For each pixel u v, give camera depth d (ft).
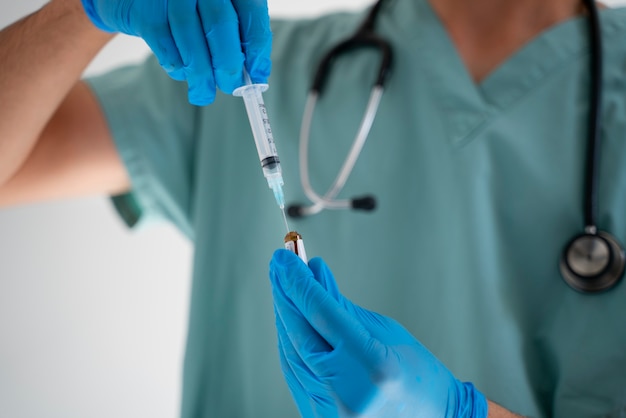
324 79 3.93
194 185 4.00
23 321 5.56
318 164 3.79
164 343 5.86
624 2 5.46
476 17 3.82
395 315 3.51
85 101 3.80
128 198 4.06
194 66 2.52
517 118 3.59
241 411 3.62
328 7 5.79
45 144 3.56
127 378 5.78
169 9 2.48
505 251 3.43
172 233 5.83
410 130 3.73
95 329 5.73
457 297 3.39
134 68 4.15
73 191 3.81
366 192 3.70
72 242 5.67
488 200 3.50
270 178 2.75
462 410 2.57
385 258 3.59
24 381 5.56
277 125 3.89
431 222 3.57
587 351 3.13
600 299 3.18
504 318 3.30
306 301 2.38
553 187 3.45
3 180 3.32
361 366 2.28
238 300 3.73
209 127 3.92
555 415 3.12
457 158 3.58
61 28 2.89
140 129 3.86
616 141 3.40
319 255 3.65
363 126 3.68
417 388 2.40
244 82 2.65
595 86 3.49
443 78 3.73
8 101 2.98
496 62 3.76
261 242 3.75
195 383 3.61
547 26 3.76
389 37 3.99
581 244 3.20
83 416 5.68
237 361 3.67
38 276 5.59
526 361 3.26
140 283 5.82
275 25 4.36
